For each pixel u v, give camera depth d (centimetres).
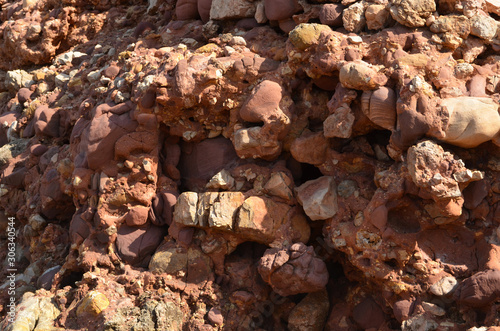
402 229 393
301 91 452
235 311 428
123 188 465
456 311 369
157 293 434
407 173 381
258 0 522
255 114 432
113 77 541
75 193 496
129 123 471
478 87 392
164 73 464
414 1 412
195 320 423
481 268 370
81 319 423
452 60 401
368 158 425
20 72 718
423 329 362
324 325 438
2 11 862
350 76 396
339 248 411
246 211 421
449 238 386
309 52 431
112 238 460
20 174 587
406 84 385
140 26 652
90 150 471
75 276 485
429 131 374
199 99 449
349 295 440
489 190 381
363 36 432
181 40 562
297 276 400
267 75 448
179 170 489
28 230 553
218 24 549
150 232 463
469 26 404
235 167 454
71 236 493
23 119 637
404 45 411
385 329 407
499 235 372
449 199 364
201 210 434
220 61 452
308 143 431
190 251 442
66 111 587
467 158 389
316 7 470
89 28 735
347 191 422
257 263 436
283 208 431
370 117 397
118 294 437
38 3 784
